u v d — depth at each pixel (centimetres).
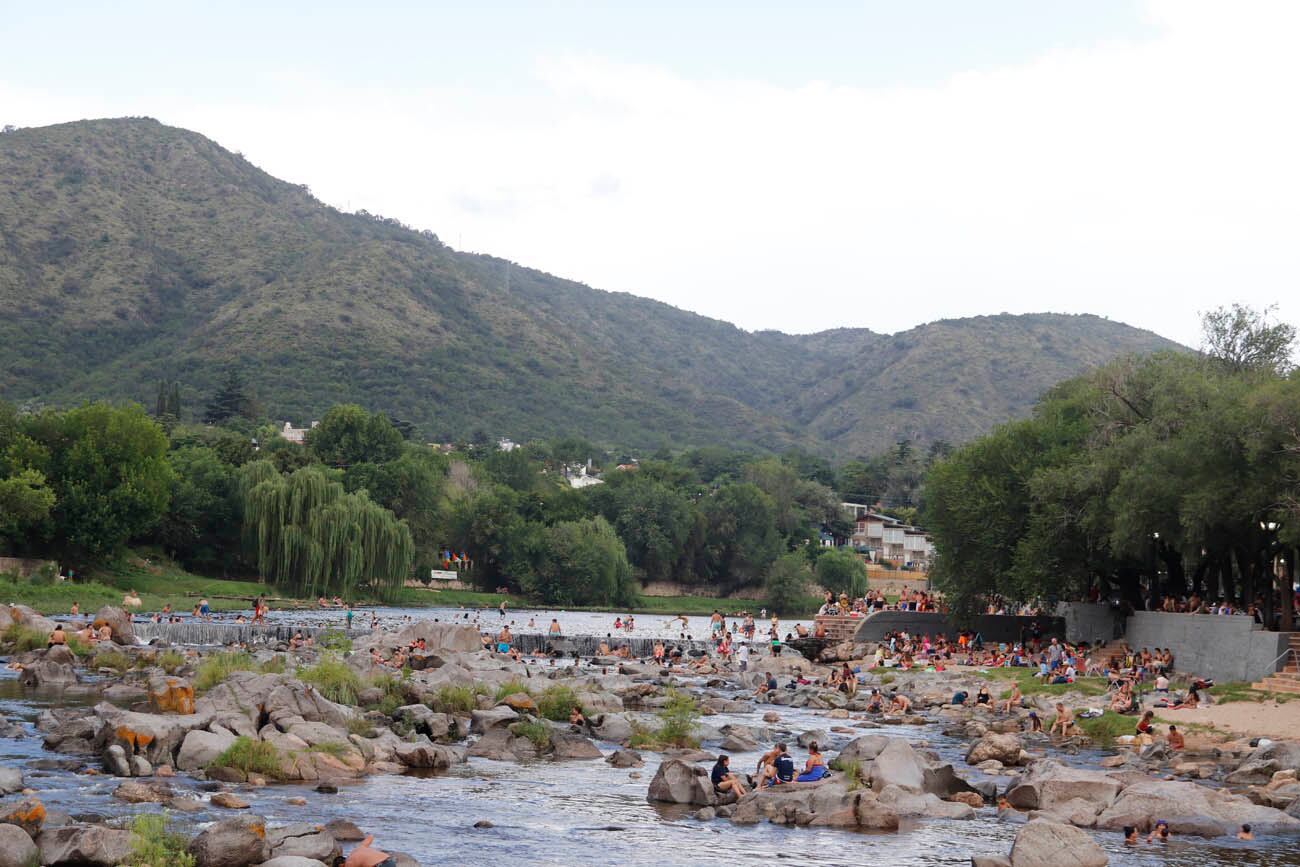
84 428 12262
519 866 2661
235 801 3020
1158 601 7794
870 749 3928
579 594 18125
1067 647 7744
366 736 4109
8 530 10962
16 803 2500
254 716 4012
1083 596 8569
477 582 18462
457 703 5012
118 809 2856
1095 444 7525
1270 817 3275
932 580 9194
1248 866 2817
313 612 12312
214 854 2364
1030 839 2716
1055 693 6406
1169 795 3319
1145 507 6525
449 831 2961
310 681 4975
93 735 3738
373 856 2262
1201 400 6894
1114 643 7750
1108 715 5478
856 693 7094
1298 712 5141
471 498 19125
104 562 12250
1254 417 5944
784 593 19650
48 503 11100
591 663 8531
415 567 17075
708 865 2739
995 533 8169
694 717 5262
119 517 11944
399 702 4975
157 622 9131
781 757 3756
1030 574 7688
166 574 13238
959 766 4350
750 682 7762
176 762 3525
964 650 8681
